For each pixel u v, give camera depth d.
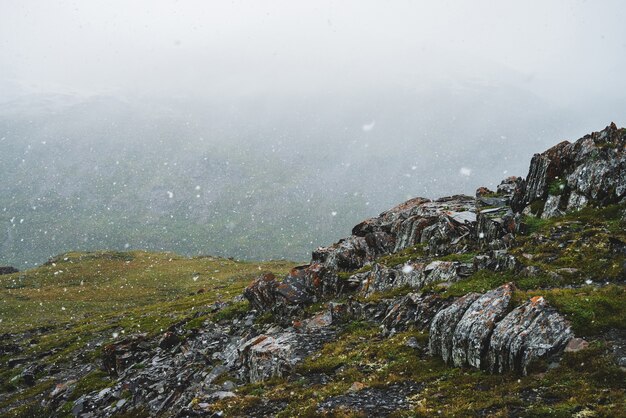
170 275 120.06
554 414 14.06
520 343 17.94
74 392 39.94
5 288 112.31
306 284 40.53
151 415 29.39
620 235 26.61
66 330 71.69
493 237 33.31
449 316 21.94
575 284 23.31
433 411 16.44
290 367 25.23
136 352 43.25
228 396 23.53
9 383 48.38
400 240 44.19
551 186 35.50
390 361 22.80
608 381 15.25
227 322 44.69
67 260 143.62
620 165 31.94
